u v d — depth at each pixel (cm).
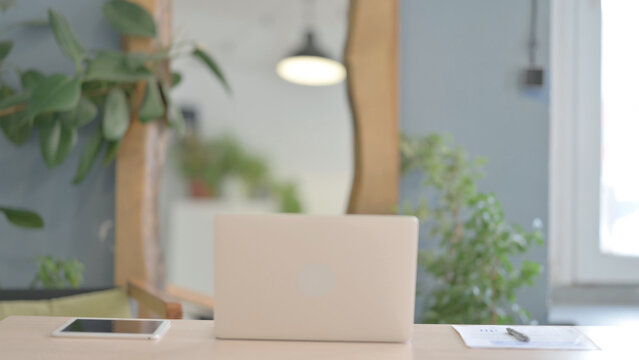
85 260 270
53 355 118
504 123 290
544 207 291
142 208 263
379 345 128
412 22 288
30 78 253
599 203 316
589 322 279
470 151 289
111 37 272
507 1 291
